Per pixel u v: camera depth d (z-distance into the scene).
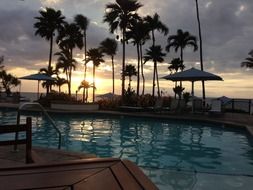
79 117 20.84
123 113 21.09
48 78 28.72
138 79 45.47
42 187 2.06
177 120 18.48
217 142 11.77
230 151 10.07
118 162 2.68
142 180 2.21
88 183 2.16
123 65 36.41
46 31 44.28
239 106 24.09
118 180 2.21
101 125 16.61
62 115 21.16
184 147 10.67
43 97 28.25
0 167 2.42
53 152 5.28
